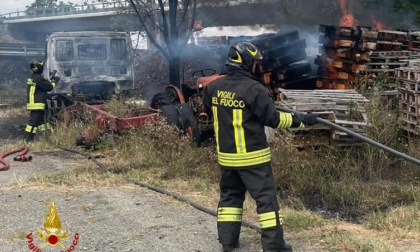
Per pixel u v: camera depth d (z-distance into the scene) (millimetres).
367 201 5543
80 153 8656
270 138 6738
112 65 11602
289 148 6328
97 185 6402
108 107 9656
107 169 7227
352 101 6590
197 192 6000
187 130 8375
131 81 11812
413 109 6941
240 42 4035
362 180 6207
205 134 8836
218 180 6461
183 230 4664
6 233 4648
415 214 4914
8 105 18656
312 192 5930
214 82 4117
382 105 7383
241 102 3871
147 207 5418
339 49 8883
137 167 7355
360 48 8688
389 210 5199
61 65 11172
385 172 6504
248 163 3900
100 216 5109
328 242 4273
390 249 4070
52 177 6766
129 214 5172
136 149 7891
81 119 10008
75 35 11266
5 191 6145
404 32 9234
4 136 11602
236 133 3914
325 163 6379
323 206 5488
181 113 8414
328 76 9180
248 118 3889
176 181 6504
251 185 3900
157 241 4398
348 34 8758
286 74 9086
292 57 9078
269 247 3830
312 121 4047
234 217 4133
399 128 7078
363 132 6449
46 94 10242
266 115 3838
